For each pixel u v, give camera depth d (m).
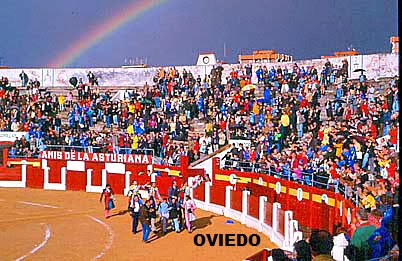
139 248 18.81
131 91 41.47
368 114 24.95
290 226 17.34
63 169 35.38
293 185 22.27
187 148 34.66
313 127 27.83
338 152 22.52
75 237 20.66
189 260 17.03
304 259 8.95
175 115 37.06
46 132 38.78
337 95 29.47
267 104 33.75
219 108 36.41
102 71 43.94
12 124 40.19
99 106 40.62
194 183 28.30
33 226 22.92
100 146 36.38
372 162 19.28
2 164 39.12
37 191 34.53
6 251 18.33
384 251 9.10
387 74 29.34
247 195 23.64
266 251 10.12
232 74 38.00
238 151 29.27
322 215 19.84
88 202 29.92
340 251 9.11
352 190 17.09
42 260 17.16
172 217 21.36
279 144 28.38
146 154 34.53
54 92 44.41
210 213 26.45
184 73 40.16
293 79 33.97
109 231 21.86
